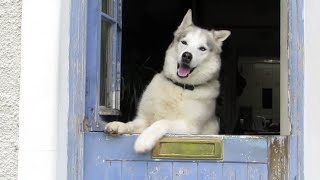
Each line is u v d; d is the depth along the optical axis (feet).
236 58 21.30
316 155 7.48
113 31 9.15
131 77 14.57
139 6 18.74
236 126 20.70
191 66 10.48
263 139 7.79
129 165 7.98
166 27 19.03
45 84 7.73
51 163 7.64
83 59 7.87
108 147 7.97
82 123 7.84
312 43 7.58
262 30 21.57
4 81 7.81
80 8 7.89
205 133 10.71
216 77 11.06
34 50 7.75
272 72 23.04
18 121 7.75
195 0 19.75
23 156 7.64
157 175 7.96
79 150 7.82
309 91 7.55
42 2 7.77
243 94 22.98
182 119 10.18
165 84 10.46
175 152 7.95
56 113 7.70
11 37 7.84
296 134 7.61
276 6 20.54
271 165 7.73
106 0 8.83
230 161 7.86
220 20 21.01
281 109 8.20
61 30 7.79
